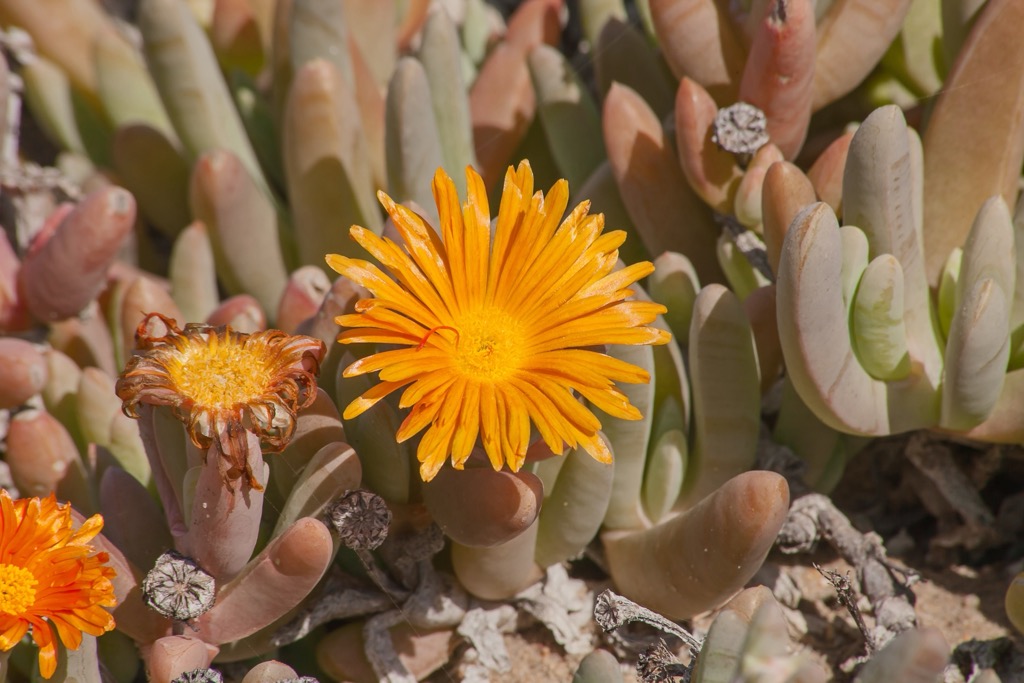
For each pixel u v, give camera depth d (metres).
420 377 0.46
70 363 0.53
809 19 0.50
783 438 0.52
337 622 0.51
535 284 0.47
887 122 0.48
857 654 0.50
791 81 0.51
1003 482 0.53
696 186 0.52
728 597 0.48
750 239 0.52
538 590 0.51
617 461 0.50
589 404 0.49
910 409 0.50
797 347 0.48
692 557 0.48
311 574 0.47
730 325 0.49
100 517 0.47
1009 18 0.50
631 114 0.52
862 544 0.50
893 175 0.48
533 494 0.47
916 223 0.50
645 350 0.48
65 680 0.47
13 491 0.53
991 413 0.50
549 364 0.46
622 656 0.50
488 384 0.46
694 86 0.52
